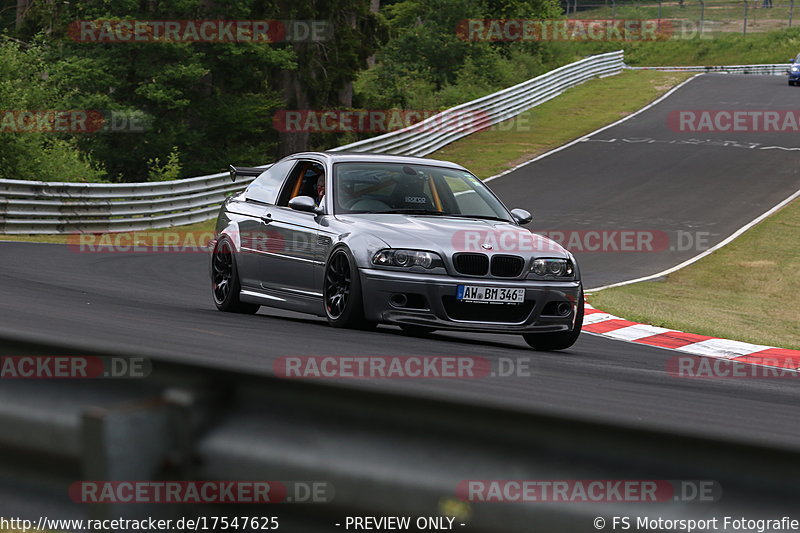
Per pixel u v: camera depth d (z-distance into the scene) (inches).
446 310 1043.9
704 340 1524.4
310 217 1184.8
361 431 307.9
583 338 1417.3
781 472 245.0
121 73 4837.6
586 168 4566.9
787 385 1047.6
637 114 6097.4
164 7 4909.0
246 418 331.6
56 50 4862.2
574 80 7017.7
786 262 2812.5
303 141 5905.5
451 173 1277.1
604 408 687.7
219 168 5147.6
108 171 4913.9
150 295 1529.3
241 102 5241.1
